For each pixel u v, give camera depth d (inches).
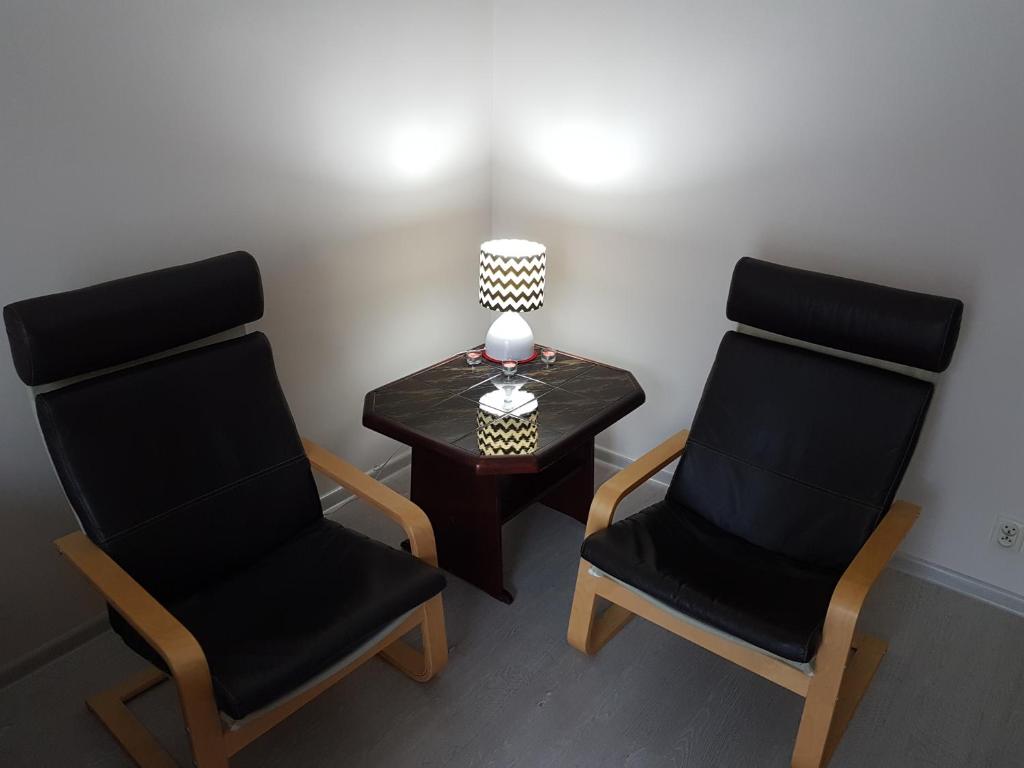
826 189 94.6
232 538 80.8
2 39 70.2
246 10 86.1
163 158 84.2
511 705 84.7
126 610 66.1
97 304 71.0
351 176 103.6
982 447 93.9
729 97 97.4
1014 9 77.5
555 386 105.2
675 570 80.0
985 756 79.0
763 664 74.8
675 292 111.5
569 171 115.5
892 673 88.7
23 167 74.5
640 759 78.8
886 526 80.0
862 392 84.3
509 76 116.2
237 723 65.4
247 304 82.0
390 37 101.8
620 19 102.5
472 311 130.4
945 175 86.4
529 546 109.2
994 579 98.9
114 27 76.6
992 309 88.1
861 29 86.1
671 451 93.7
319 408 110.4
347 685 87.0
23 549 84.9
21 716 83.0
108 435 73.6
